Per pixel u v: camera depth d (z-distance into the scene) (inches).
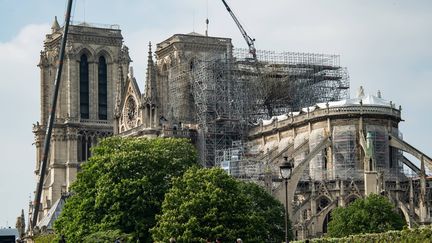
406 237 6811.0
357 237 7647.6
